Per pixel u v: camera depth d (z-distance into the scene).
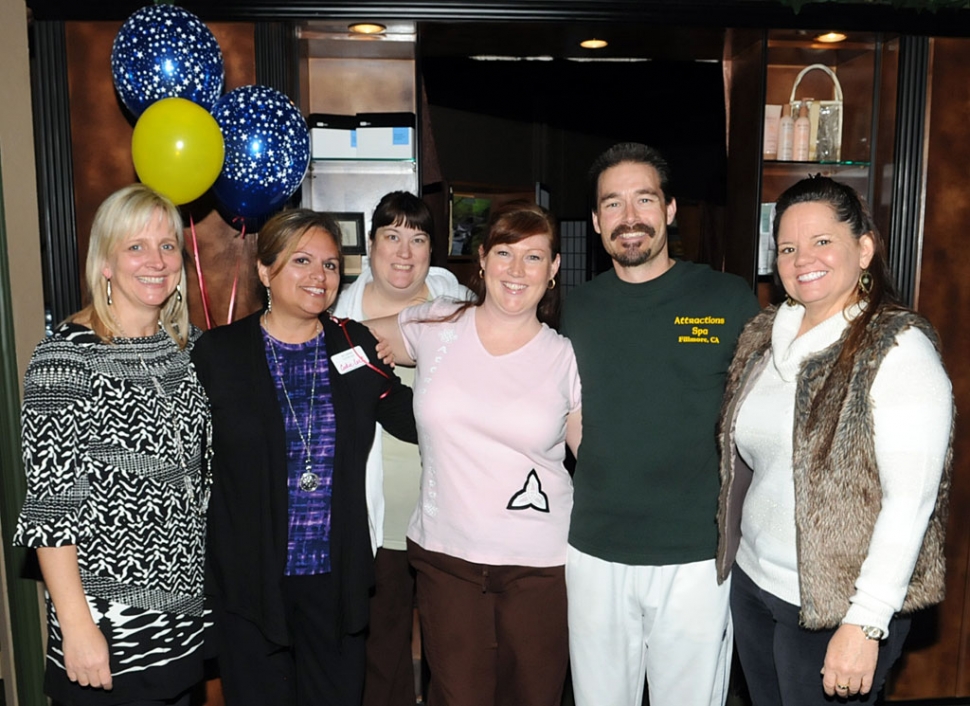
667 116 3.62
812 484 1.57
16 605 2.62
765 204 3.19
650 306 2.00
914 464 1.46
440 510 1.98
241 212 2.57
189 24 2.30
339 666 1.98
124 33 2.29
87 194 2.70
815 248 1.60
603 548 1.98
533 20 2.72
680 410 1.95
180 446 1.76
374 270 2.45
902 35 2.81
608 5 2.70
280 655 1.94
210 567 1.89
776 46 3.13
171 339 1.83
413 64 3.26
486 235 1.96
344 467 1.93
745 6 2.72
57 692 1.70
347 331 2.01
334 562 1.90
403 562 2.45
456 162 3.77
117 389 1.67
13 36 2.57
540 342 1.99
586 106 3.91
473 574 1.96
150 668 1.71
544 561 1.98
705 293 2.00
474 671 2.00
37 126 2.63
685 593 1.97
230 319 2.65
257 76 2.70
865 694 1.52
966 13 2.76
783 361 1.67
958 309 2.90
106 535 1.65
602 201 2.03
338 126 3.03
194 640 1.81
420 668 3.13
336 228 1.95
